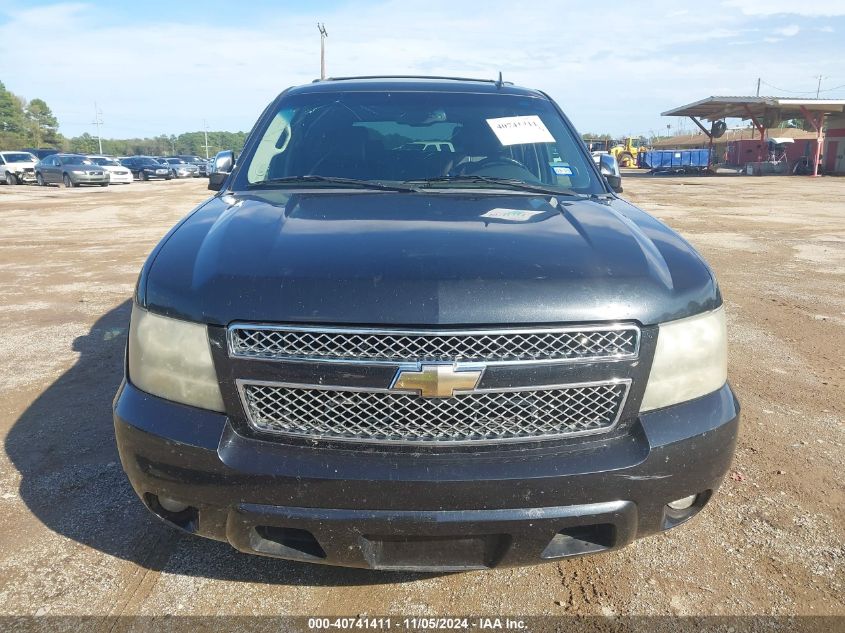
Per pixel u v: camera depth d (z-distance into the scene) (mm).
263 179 3104
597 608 2311
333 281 1940
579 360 1926
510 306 1903
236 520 1963
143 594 2334
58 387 4230
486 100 3547
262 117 3520
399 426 1924
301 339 1904
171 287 2070
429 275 1947
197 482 1967
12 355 4875
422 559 1997
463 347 1890
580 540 2045
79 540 2635
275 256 2068
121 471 3170
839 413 3975
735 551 2631
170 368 2029
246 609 2271
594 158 3600
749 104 40062
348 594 2359
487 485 1882
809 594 2387
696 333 2100
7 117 99188
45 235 12031
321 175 3104
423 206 2613
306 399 1935
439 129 3338
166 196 22797
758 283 7789
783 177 38469
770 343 5391
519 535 1932
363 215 2465
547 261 2055
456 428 1927
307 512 1911
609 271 2049
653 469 1978
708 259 9500
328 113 3422
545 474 1900
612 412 1995
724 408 2145
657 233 2498
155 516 2164
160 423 2012
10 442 3455
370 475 1882
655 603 2336
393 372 1876
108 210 17391
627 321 1967
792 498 3018
